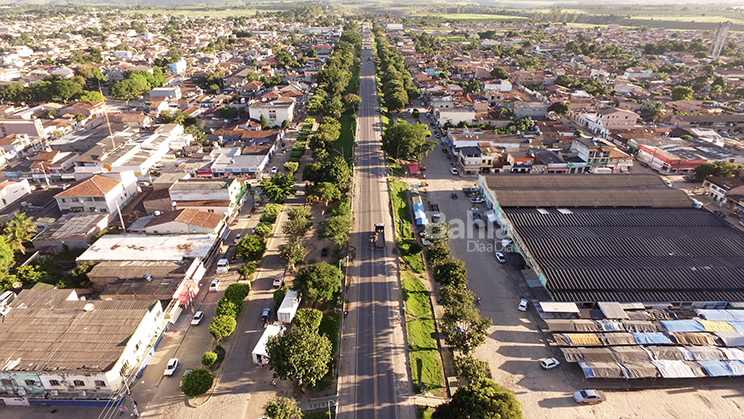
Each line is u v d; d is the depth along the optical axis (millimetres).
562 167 160500
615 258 101125
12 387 67938
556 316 85438
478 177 158500
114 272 93188
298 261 105062
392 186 148125
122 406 68312
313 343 70562
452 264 94500
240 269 97250
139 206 129000
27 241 110312
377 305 91875
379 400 69812
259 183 145000
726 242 107125
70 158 157750
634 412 68375
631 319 84625
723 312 86438
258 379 73750
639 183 138750
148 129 194125
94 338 72188
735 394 71938
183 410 67875
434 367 76438
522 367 76750
